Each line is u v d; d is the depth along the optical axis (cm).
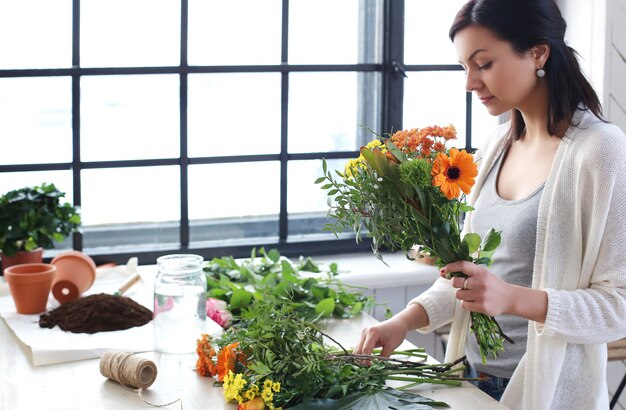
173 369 187
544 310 174
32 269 229
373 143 167
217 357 179
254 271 255
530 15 178
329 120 314
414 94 319
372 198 164
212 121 300
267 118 306
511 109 201
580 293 177
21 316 221
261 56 302
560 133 187
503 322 196
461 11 185
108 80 287
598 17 291
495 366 196
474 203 205
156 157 297
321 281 247
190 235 305
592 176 178
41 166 286
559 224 183
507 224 192
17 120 282
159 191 299
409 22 316
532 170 193
